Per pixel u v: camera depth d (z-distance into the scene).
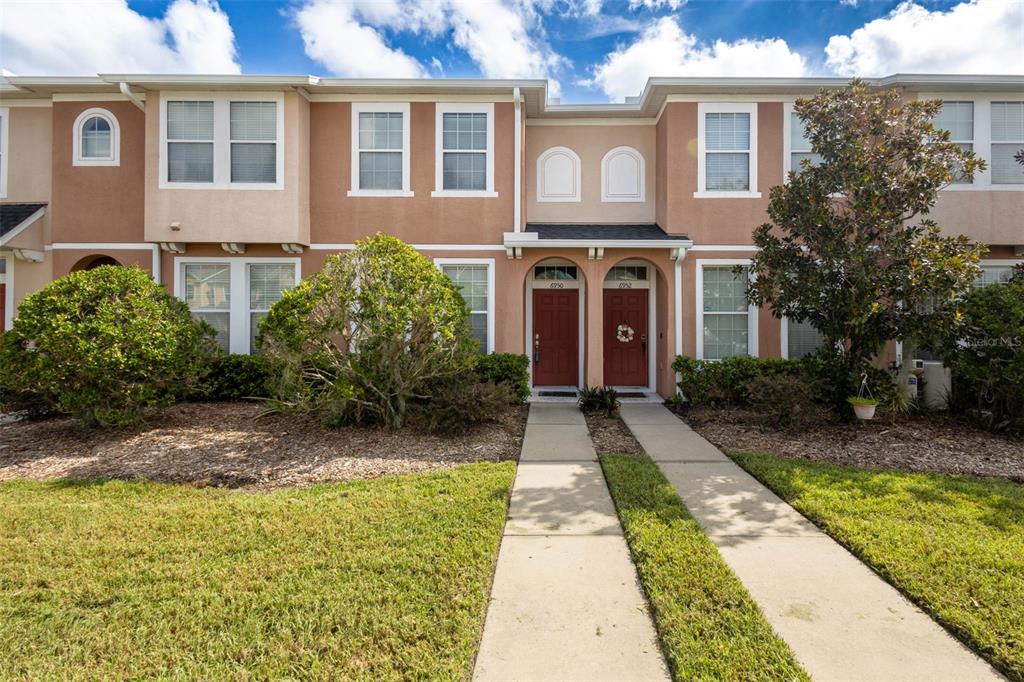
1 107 10.27
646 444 6.59
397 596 2.85
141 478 5.11
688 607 2.75
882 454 5.89
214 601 2.84
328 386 6.68
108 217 9.98
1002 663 2.30
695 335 9.84
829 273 6.77
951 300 6.48
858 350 7.12
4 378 6.33
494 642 2.51
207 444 6.40
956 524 3.81
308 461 5.72
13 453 6.05
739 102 9.81
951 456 5.80
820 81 9.38
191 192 9.38
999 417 6.78
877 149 6.58
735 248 9.85
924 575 3.04
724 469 5.46
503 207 9.95
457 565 3.20
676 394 9.45
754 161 9.79
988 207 9.38
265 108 9.45
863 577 3.11
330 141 9.88
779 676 2.24
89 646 2.49
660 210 10.50
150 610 2.77
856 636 2.53
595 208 11.12
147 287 7.02
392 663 2.33
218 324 9.99
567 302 11.34
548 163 11.15
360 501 4.36
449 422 6.83
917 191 6.43
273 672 2.29
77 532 3.76
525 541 3.67
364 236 9.91
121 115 9.96
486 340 10.07
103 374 6.25
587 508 4.33
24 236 9.77
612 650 2.45
